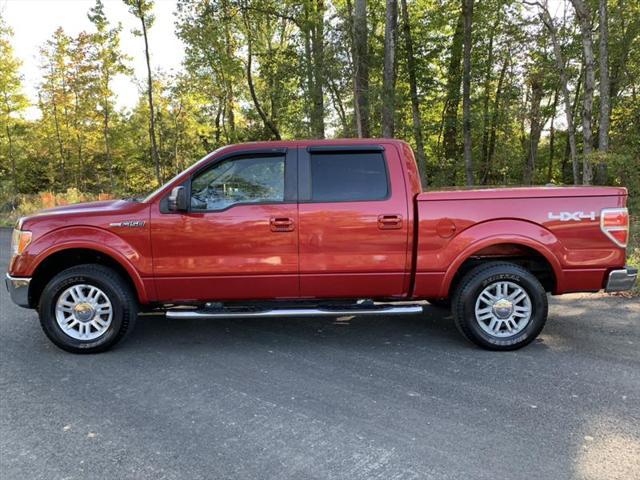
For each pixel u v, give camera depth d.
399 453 2.96
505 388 3.85
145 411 3.52
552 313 5.85
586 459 2.88
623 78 21.41
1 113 30.19
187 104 31.17
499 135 23.98
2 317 5.90
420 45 23.23
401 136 21.14
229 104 27.55
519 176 24.64
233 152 4.61
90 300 4.63
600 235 4.56
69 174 37.06
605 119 16.33
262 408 3.56
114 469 2.81
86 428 3.28
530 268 4.89
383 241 4.57
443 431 3.21
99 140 34.06
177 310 4.77
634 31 20.83
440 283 4.63
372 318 5.82
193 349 4.82
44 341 5.05
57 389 3.90
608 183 17.12
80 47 29.73
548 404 3.58
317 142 4.66
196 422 3.36
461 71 23.59
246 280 4.61
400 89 19.66
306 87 17.50
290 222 4.52
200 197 4.60
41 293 4.87
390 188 4.59
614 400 3.63
